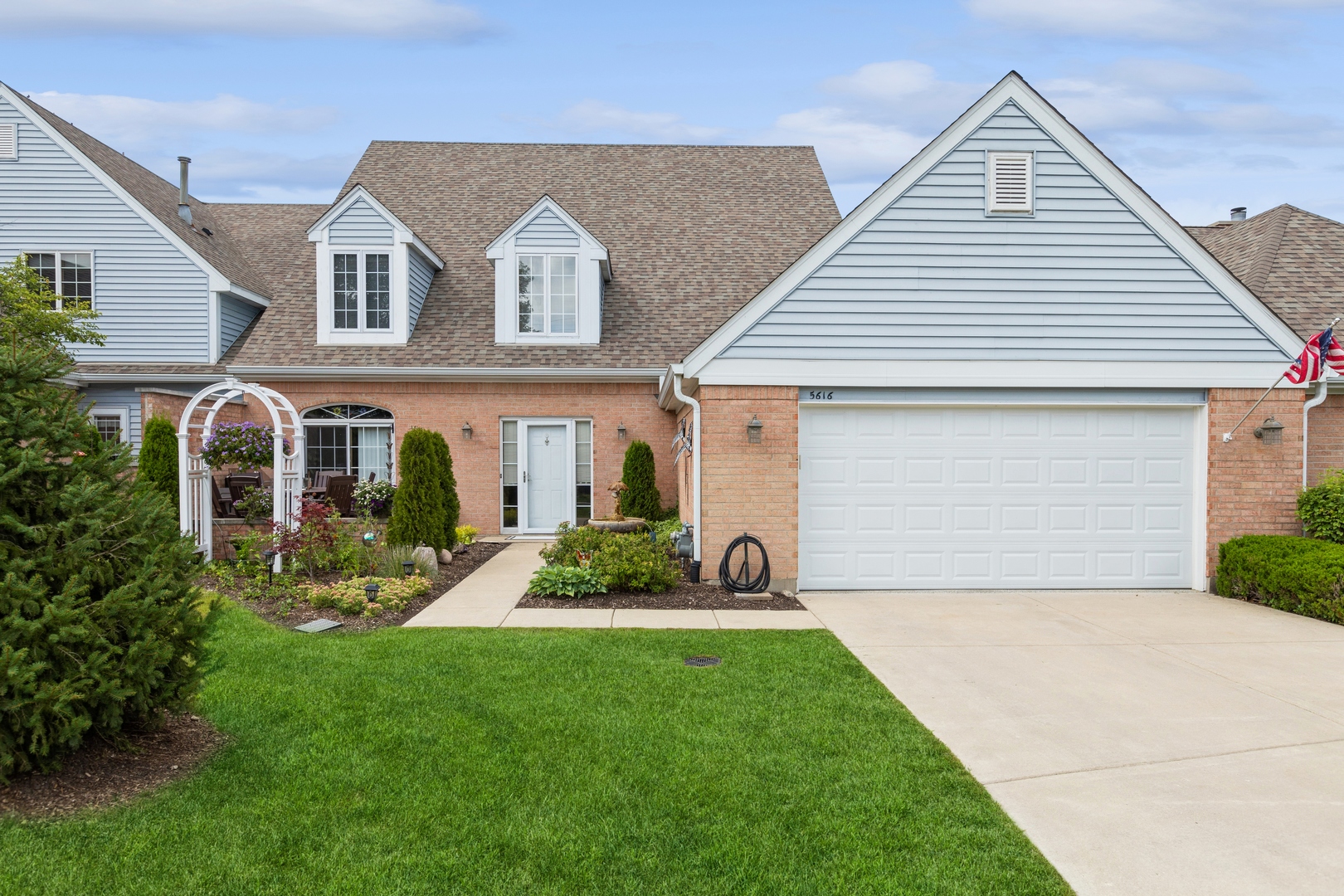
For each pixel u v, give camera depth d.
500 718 5.68
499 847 3.96
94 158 17.48
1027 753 5.22
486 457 16.67
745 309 10.63
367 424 16.72
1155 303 10.78
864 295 10.70
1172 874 3.79
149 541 4.66
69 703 4.18
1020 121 10.73
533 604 9.84
